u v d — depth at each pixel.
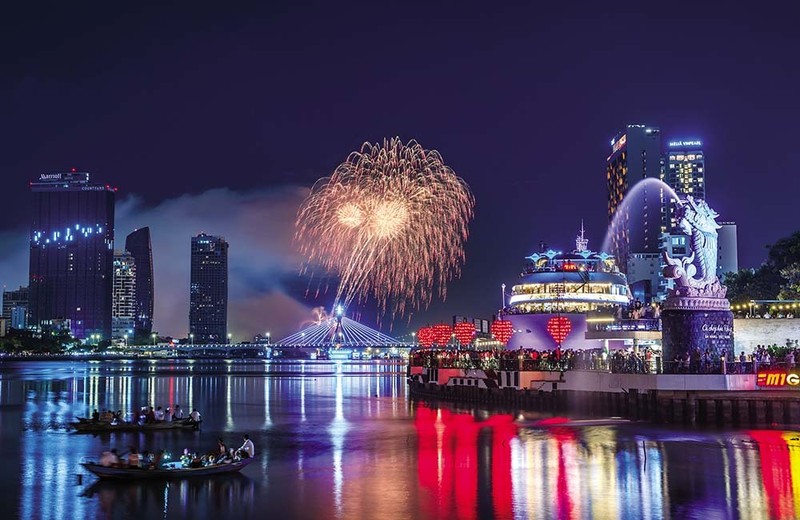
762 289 157.88
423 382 143.00
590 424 88.38
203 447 84.06
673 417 83.38
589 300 135.38
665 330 88.00
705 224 88.56
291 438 89.19
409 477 64.62
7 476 67.50
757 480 60.41
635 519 51.38
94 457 77.75
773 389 81.75
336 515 53.50
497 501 56.16
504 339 123.31
